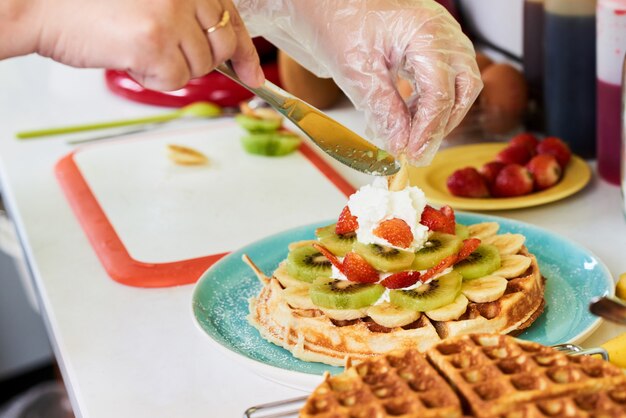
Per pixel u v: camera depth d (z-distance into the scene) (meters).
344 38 0.84
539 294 0.85
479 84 0.83
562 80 1.12
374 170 0.84
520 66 1.32
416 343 0.79
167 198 1.15
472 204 1.02
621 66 1.02
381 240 0.83
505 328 0.80
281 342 0.82
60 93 1.58
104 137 1.34
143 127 1.37
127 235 1.06
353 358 0.79
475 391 0.64
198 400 0.79
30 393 1.66
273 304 0.85
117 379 0.82
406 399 0.63
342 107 1.37
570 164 1.10
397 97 0.84
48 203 1.16
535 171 1.05
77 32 0.76
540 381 0.64
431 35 0.82
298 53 0.92
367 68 0.84
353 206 0.85
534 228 0.94
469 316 0.80
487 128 1.22
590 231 0.99
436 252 0.82
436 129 0.83
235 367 0.82
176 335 0.87
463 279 0.83
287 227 1.06
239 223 1.08
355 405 0.64
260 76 0.80
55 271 1.00
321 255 0.87
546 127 1.16
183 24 0.75
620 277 0.86
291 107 0.82
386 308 0.81
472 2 1.39
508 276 0.84
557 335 0.81
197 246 1.03
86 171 1.23
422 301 0.80
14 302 1.91
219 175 1.20
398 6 0.83
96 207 1.13
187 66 0.77
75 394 0.81
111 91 1.55
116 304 0.93
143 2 0.75
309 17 0.86
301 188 1.15
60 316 0.92
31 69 1.75
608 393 0.63
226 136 1.33
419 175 1.11
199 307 0.87
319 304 0.81
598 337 0.81
